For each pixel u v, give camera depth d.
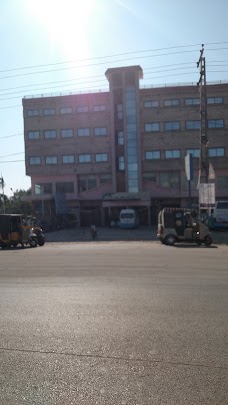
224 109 68.06
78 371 4.59
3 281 10.91
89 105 71.62
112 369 4.62
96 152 71.19
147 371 4.54
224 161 67.69
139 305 7.61
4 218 26.95
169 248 22.80
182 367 4.63
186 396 3.94
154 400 3.87
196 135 68.56
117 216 67.56
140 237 35.25
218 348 5.21
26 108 73.56
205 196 28.59
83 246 25.73
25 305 7.77
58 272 12.59
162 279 10.76
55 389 4.15
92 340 5.62
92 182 71.81
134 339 5.63
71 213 67.06
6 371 4.65
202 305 7.52
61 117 72.38
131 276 11.41
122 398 3.92
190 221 25.64
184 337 5.67
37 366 4.77
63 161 72.19
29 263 15.59
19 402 3.90
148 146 69.44
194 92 68.88
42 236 28.31
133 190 68.50
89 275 11.77
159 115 69.31
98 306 7.57
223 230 43.22
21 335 5.91
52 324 6.43
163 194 68.12
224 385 4.16
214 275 11.48
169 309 7.25
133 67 69.06
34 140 73.19
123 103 69.25
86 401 3.88
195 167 67.81
